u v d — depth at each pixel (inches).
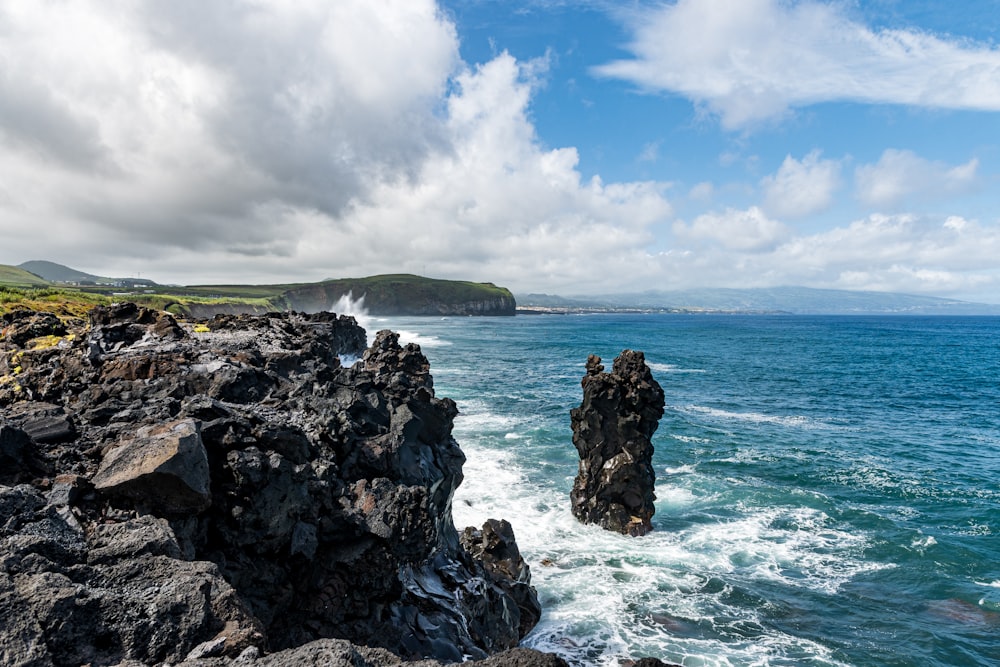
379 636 499.5
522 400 2437.3
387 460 634.8
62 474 400.8
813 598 916.6
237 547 430.6
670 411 2426.2
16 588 269.0
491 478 1396.4
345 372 772.0
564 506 1245.1
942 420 2326.5
